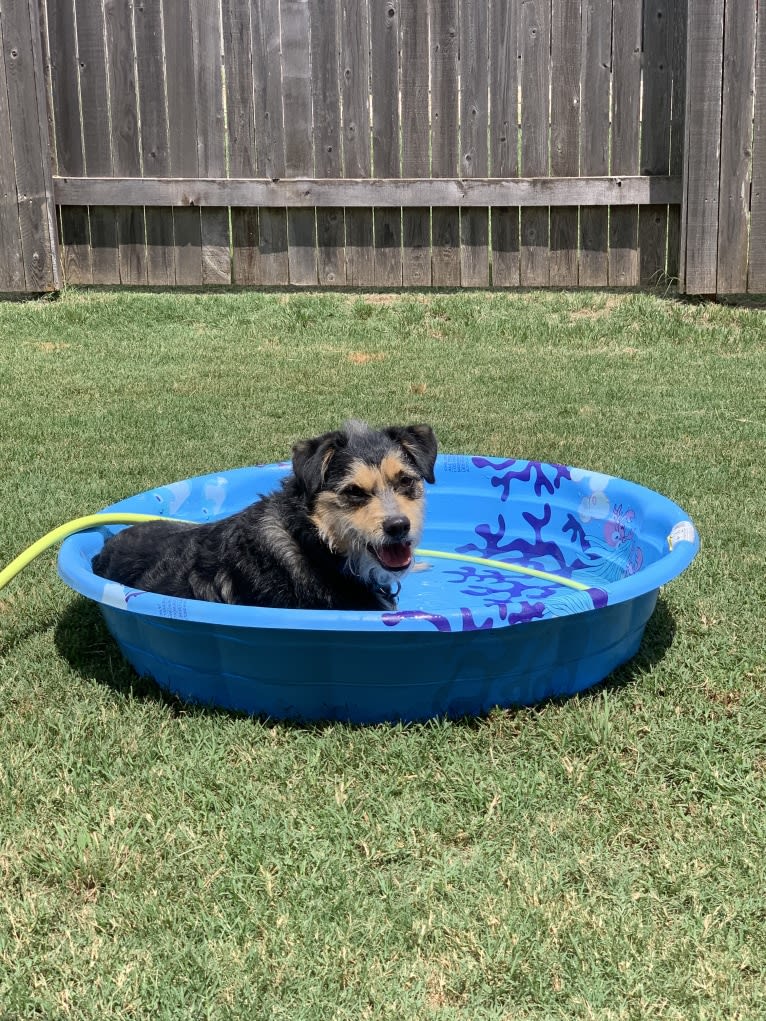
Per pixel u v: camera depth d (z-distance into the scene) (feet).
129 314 17.21
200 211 17.61
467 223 17.47
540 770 6.78
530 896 5.59
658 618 9.07
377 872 5.81
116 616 7.92
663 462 12.39
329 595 8.20
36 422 13.67
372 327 16.80
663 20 16.51
